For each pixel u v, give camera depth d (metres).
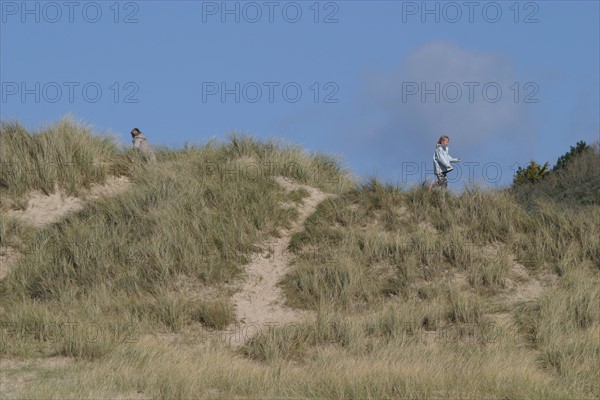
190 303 63.31
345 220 73.81
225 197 74.62
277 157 81.25
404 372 49.75
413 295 65.56
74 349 54.28
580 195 103.88
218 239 69.94
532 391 48.12
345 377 49.53
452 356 54.00
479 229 72.06
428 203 74.88
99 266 66.44
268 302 65.06
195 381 48.50
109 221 71.88
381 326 59.91
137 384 48.34
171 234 69.25
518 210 74.56
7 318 59.53
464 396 47.22
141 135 81.50
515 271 68.19
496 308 63.34
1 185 74.31
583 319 61.06
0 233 68.88
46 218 72.31
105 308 62.34
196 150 84.31
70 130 78.12
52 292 64.00
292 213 74.88
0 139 75.88
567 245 70.31
